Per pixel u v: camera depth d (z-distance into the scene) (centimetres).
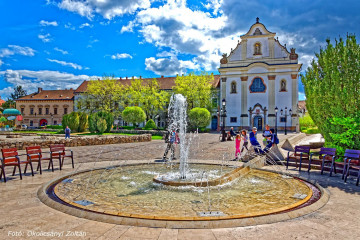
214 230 434
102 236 408
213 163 1155
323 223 464
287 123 4838
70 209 518
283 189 712
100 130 3222
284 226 450
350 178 851
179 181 750
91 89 5328
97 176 888
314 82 1416
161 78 6494
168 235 413
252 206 562
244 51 5162
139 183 785
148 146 2102
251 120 5050
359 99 1026
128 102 5688
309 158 1060
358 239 401
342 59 1072
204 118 4453
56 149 991
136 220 459
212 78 5309
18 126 5500
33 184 747
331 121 1092
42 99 7025
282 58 4944
